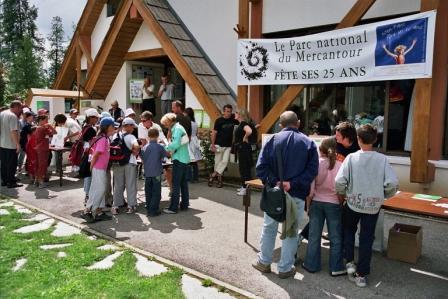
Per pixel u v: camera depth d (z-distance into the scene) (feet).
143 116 25.35
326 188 14.30
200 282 13.74
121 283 13.32
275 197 13.03
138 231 19.10
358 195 13.06
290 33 29.86
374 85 25.50
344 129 14.90
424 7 20.81
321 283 13.71
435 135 22.24
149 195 21.76
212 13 34.65
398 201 15.26
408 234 15.35
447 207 14.20
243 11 29.32
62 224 20.29
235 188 28.30
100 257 15.75
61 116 30.09
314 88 28.35
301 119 29.14
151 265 15.17
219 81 33.88
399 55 21.66
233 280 13.89
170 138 23.86
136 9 36.55
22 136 33.14
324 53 24.95
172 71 45.01
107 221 20.70
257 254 16.22
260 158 13.85
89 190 21.26
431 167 21.62
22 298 12.16
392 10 24.11
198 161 30.35
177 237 18.22
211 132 30.94
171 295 12.54
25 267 14.62
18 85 97.66
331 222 14.30
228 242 17.57
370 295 12.85
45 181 30.04
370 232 13.33
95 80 42.42
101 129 20.76
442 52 21.57
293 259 14.24
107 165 20.97
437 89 21.93
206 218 21.16
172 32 35.04
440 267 15.06
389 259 15.76
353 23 23.67
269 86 31.01
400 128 24.36
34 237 18.06
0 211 22.48
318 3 27.53
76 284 13.12
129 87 42.32
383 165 12.95
